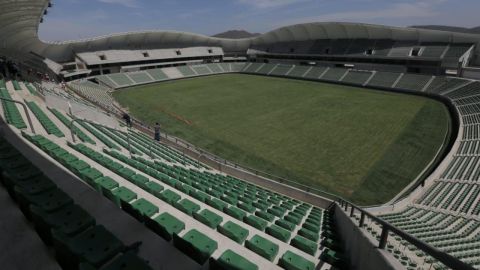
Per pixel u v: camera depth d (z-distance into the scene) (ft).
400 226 41.01
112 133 64.90
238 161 74.59
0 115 47.75
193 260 17.34
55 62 169.37
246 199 38.99
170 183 34.73
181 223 22.72
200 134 93.09
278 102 133.49
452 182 61.26
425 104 125.08
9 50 182.60
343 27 192.34
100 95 138.10
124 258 13.62
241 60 271.69
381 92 152.56
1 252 16.03
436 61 157.79
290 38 236.22
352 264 20.79
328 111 116.88
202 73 227.20
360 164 72.02
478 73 142.51
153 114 114.21
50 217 17.70
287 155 77.25
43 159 31.50
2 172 21.44
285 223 30.66
